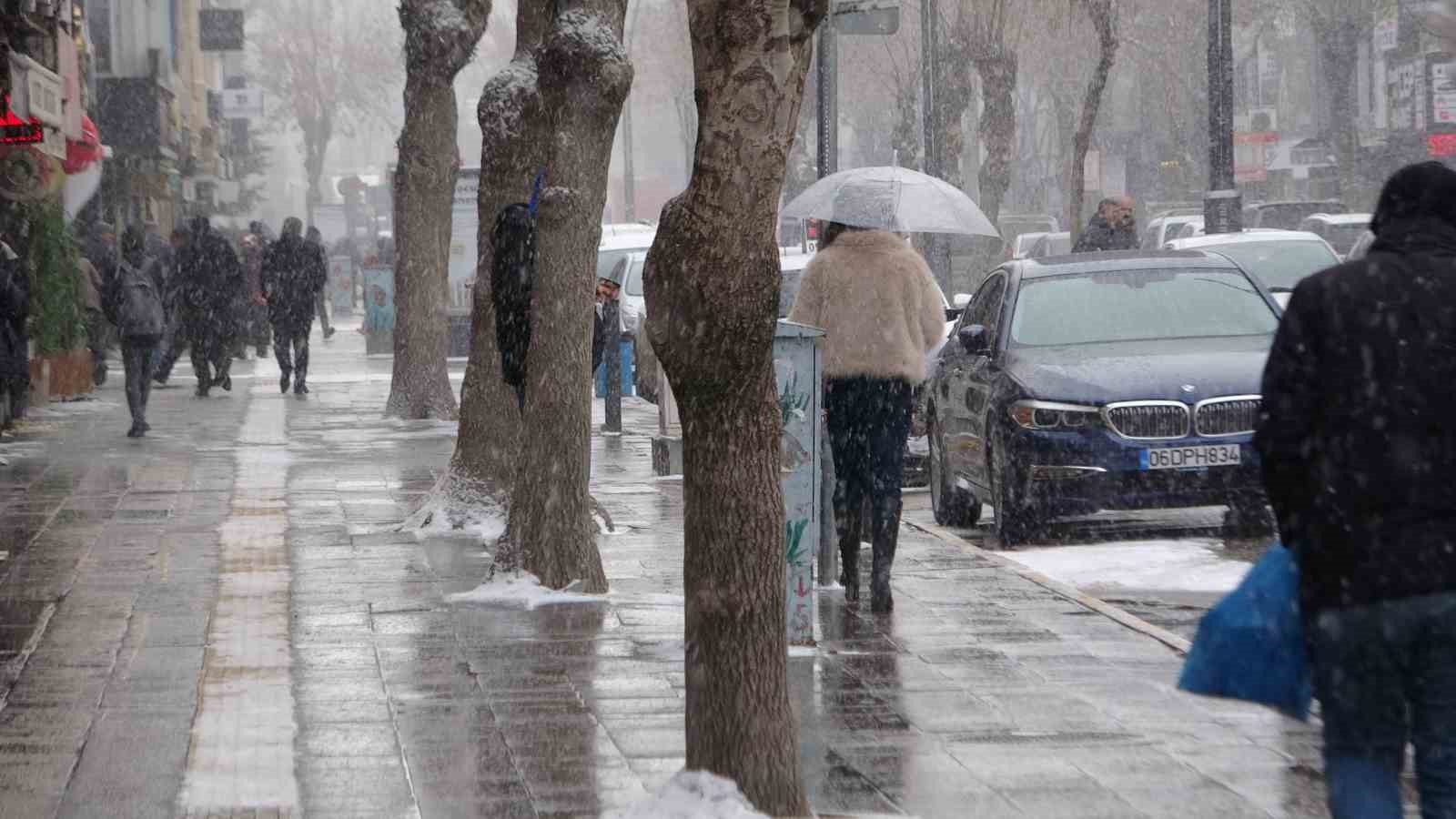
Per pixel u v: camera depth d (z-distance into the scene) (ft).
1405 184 35.70
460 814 43.86
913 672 59.00
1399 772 35.19
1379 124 378.12
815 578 74.69
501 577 73.26
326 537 89.30
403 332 158.61
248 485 111.65
